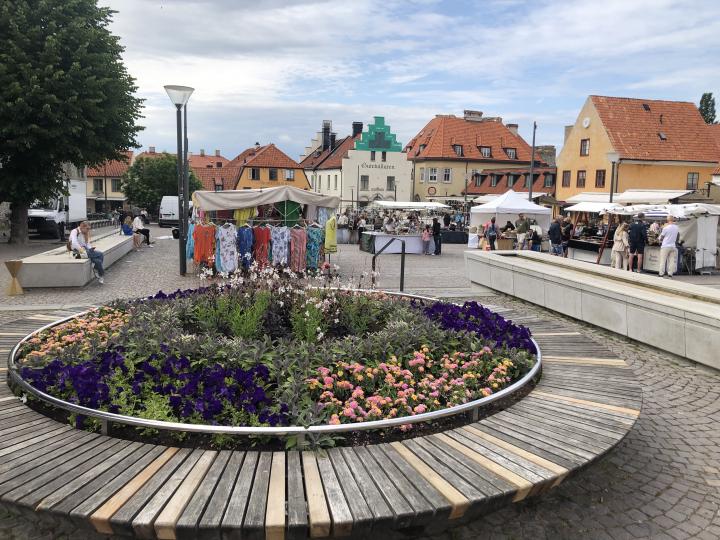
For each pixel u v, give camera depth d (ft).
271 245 53.26
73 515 9.65
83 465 11.42
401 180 226.38
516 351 18.35
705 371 23.36
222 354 16.38
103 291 42.80
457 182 221.66
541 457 12.03
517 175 196.03
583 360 19.67
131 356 16.46
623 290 28.45
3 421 13.75
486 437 13.07
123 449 12.19
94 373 14.60
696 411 19.08
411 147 246.27
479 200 139.44
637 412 14.74
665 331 25.36
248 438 12.93
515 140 232.94
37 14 78.48
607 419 14.25
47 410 14.82
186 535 9.48
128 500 10.11
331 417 13.30
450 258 78.74
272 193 57.21
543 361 19.49
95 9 84.02
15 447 12.25
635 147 141.28
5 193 84.07
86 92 80.02
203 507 9.92
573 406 15.16
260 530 9.44
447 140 223.92
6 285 45.14
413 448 12.42
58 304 37.01
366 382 15.44
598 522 12.20
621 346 26.99
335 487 10.66
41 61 76.89
